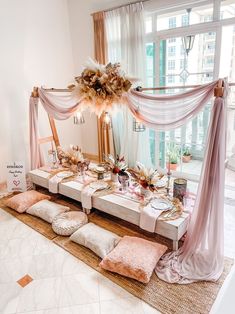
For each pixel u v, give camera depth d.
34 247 2.55
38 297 1.96
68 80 5.09
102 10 4.32
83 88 2.51
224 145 2.05
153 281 2.06
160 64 4.12
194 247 2.28
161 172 4.54
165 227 2.33
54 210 3.03
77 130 5.44
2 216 3.16
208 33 3.56
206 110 3.86
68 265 2.28
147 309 1.83
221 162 2.06
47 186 3.52
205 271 2.13
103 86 2.46
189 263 2.21
